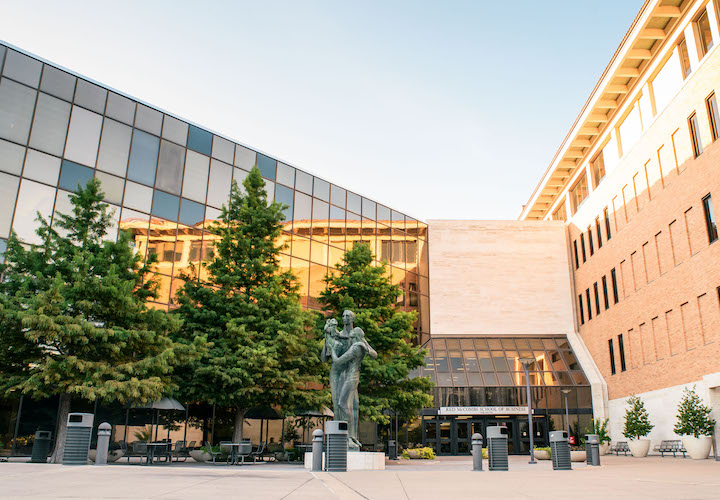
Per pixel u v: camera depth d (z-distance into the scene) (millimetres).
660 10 30531
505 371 40969
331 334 19109
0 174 25000
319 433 14523
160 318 20281
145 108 30578
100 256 19969
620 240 37938
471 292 45188
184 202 31172
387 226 43281
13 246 20078
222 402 22469
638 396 34938
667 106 31672
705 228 27906
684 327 30031
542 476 13844
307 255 37000
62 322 17984
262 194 25641
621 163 37844
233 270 23969
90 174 27781
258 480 10688
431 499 7793
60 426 19109
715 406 27109
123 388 18172
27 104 26359
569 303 45562
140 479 9930
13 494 7184
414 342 42844
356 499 7605
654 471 16891
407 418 28250
